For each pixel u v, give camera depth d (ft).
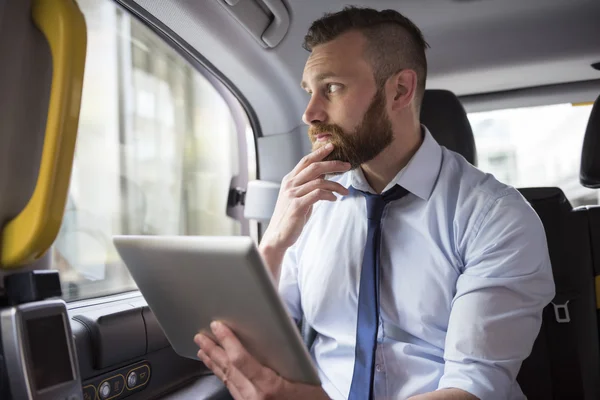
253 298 2.54
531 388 4.84
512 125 7.02
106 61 7.13
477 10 5.31
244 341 2.87
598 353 4.92
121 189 7.65
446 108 5.30
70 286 5.07
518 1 5.15
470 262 3.99
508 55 6.10
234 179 7.00
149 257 2.93
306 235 4.98
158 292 3.16
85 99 7.16
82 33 3.04
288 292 4.91
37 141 3.30
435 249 4.19
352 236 4.59
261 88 6.13
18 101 3.16
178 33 5.11
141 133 7.75
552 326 4.93
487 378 3.55
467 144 5.27
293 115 6.52
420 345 4.17
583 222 5.07
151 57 6.76
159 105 7.10
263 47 5.45
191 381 5.13
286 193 4.48
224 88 6.41
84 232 7.13
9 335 2.65
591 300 4.98
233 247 2.42
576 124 6.76
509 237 3.91
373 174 4.60
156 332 4.68
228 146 6.95
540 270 3.94
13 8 3.08
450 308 4.13
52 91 2.96
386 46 4.29
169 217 7.75
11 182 3.13
